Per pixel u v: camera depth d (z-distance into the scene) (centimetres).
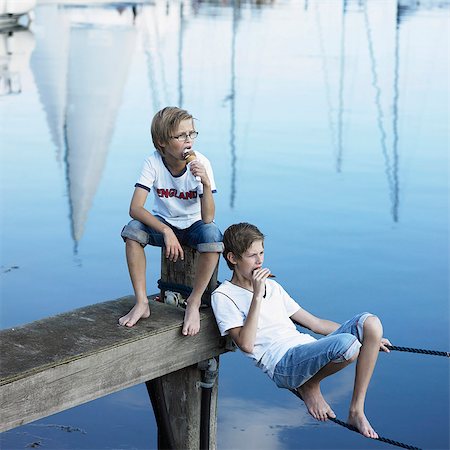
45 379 374
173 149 432
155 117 436
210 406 469
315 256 881
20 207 1017
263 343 433
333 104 1691
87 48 2266
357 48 2388
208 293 454
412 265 867
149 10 2992
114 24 2714
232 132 1454
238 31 2630
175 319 435
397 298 786
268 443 560
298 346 422
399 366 661
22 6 2631
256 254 435
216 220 998
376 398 619
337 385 634
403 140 1422
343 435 572
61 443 540
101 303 451
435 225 992
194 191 443
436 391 629
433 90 1866
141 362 416
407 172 1222
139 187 442
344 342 402
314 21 2881
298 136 1412
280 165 1226
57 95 1700
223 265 823
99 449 537
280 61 2175
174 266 457
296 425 581
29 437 544
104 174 1175
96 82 1845
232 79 1945
